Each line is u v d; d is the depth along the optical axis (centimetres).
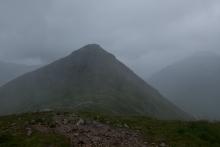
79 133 1588
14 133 1543
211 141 1823
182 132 1872
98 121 1875
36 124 1708
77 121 1792
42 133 1528
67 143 1434
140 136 1688
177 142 1681
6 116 2011
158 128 1912
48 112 2086
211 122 2269
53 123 1720
